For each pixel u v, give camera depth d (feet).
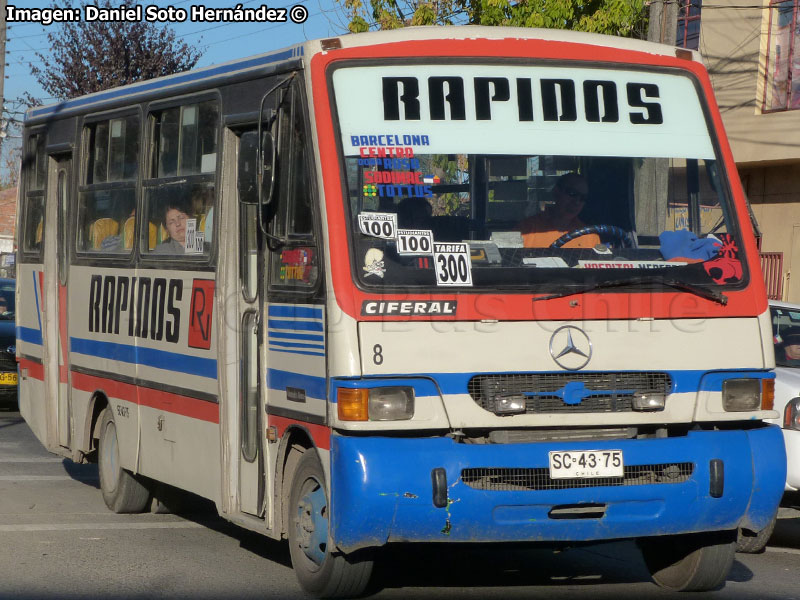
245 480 42.91
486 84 38.27
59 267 61.05
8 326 98.12
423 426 34.88
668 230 38.68
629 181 38.73
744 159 117.29
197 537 50.49
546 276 36.52
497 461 34.71
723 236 39.09
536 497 35.06
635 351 36.78
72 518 54.65
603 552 48.93
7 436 84.89
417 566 45.52
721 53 120.67
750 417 38.01
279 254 39.68
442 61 38.14
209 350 44.62
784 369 52.90
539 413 35.78
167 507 56.29
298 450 39.40
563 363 36.06
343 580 37.47
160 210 49.67
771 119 114.42
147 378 50.21
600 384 36.55
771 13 116.37
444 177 37.11
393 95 37.50
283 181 39.52
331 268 35.50
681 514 36.52
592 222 37.93
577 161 38.34
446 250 36.24
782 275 118.11
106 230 55.36
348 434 34.96
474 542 35.88
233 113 43.57
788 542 53.93
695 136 39.91
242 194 39.04
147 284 50.44
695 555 40.22
